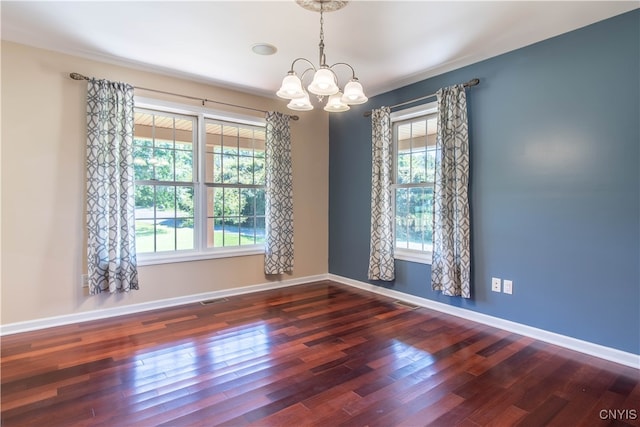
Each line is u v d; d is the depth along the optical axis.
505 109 3.12
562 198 2.79
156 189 3.79
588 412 1.92
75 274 3.25
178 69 3.57
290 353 2.64
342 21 2.60
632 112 2.45
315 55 3.21
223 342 2.83
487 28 2.70
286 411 1.92
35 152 3.06
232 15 2.53
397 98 4.11
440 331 3.09
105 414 1.87
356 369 2.39
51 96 3.12
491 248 3.24
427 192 3.90
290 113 4.71
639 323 2.44
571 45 2.73
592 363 2.50
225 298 4.09
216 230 4.20
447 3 2.36
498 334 3.03
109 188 3.27
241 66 3.49
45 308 3.13
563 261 2.79
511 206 3.09
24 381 2.20
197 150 4.02
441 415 1.89
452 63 3.38
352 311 3.64
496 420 1.85
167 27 2.72
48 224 3.12
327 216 5.05
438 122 3.50
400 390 2.13
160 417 1.85
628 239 2.48
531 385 2.20
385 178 4.10
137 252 3.67
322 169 5.01
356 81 2.41
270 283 4.54
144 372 2.33
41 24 2.69
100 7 2.44
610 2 2.34
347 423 1.82
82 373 2.31
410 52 3.12
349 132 4.74
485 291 3.29
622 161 2.50
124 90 3.36
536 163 2.93
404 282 4.06
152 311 3.60
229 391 2.11
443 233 3.43
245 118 4.29
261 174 4.56
